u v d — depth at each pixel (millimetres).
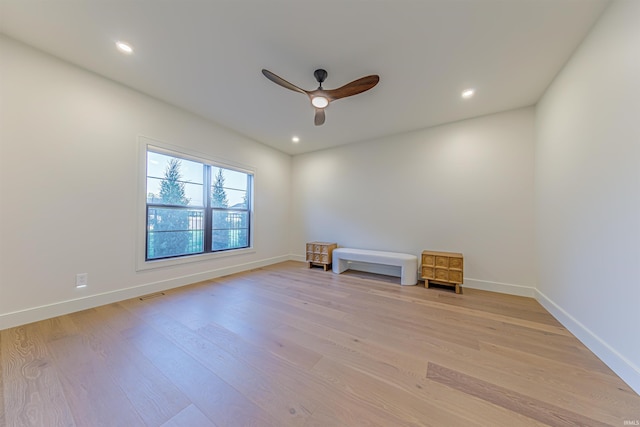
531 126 2918
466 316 2320
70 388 1299
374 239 4141
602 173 1625
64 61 2229
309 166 4992
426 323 2166
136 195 2746
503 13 1627
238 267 4082
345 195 4492
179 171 3305
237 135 3986
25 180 2039
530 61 2107
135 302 2609
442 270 3156
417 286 3328
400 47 1976
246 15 1688
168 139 3023
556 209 2303
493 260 3131
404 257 3457
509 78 2363
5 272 1948
